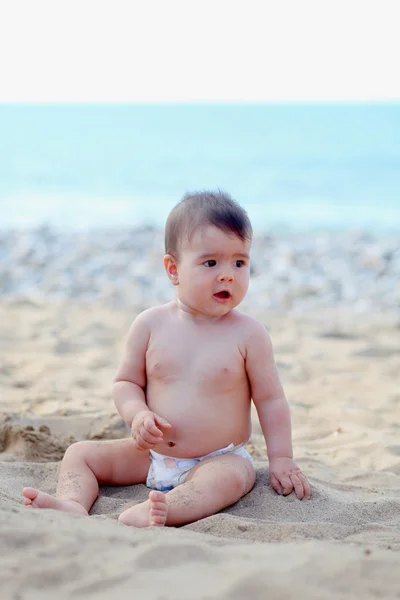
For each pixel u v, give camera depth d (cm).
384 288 1096
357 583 187
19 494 300
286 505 289
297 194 2256
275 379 314
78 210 1927
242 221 305
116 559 195
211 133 4119
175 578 186
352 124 4366
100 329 771
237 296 306
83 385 545
